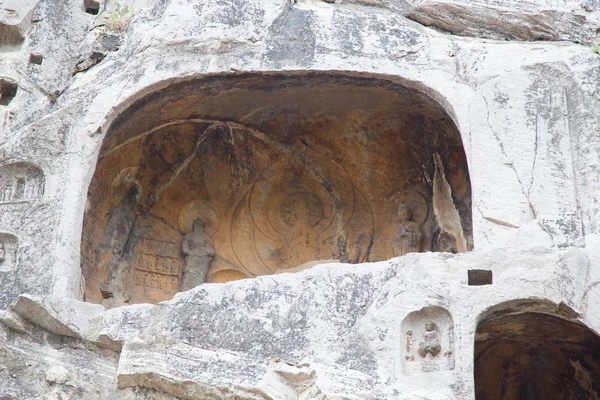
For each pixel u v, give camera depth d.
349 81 20.75
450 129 21.56
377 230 21.95
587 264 17.92
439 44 20.88
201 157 22.12
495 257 17.73
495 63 20.45
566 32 21.34
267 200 22.36
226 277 21.84
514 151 19.45
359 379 16.94
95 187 20.92
